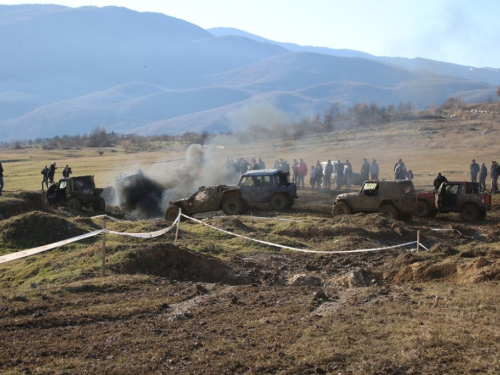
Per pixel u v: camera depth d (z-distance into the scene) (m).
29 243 18.06
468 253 15.23
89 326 9.20
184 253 14.93
